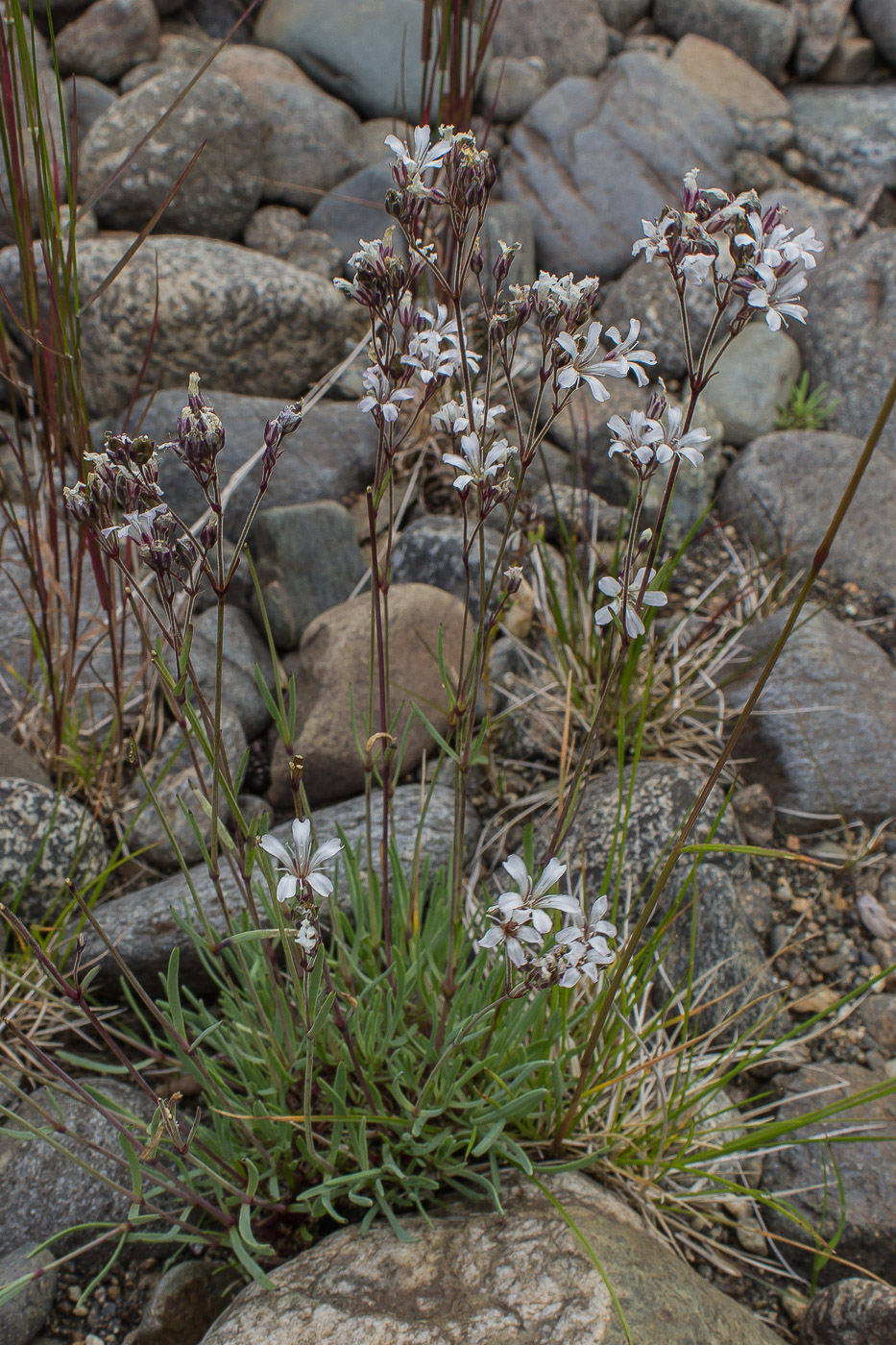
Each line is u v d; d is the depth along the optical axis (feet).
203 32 17.47
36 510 9.59
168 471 11.85
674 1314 6.15
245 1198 6.62
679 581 12.76
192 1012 8.59
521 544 7.43
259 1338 6.11
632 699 11.07
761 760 10.84
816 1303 7.18
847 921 10.04
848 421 14.60
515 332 5.54
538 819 10.40
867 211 18.43
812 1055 9.05
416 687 10.61
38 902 9.09
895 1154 7.98
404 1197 7.22
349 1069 7.59
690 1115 8.20
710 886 9.35
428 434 12.94
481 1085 7.54
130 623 11.16
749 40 19.45
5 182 13.58
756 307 4.92
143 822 9.77
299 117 15.85
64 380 9.71
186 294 12.57
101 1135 7.70
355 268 5.41
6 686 10.62
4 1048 6.08
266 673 11.08
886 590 12.73
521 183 16.72
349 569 11.61
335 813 9.77
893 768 10.65
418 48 16.72
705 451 13.80
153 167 14.33
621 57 17.04
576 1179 7.30
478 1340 5.97
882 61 20.26
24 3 15.80
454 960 6.94
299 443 12.46
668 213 4.96
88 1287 6.21
